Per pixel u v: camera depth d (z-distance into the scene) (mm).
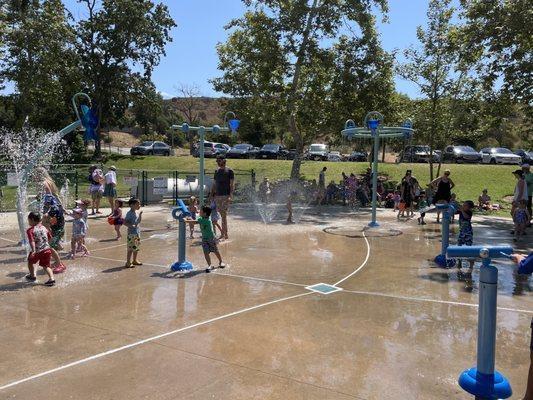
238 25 23234
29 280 6703
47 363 4059
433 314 5406
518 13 13555
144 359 4145
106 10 39375
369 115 12547
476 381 3082
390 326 5004
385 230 12031
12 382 3709
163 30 41562
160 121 74625
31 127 38562
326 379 3789
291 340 4594
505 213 17141
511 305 5848
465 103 21703
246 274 7238
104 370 3926
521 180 11750
